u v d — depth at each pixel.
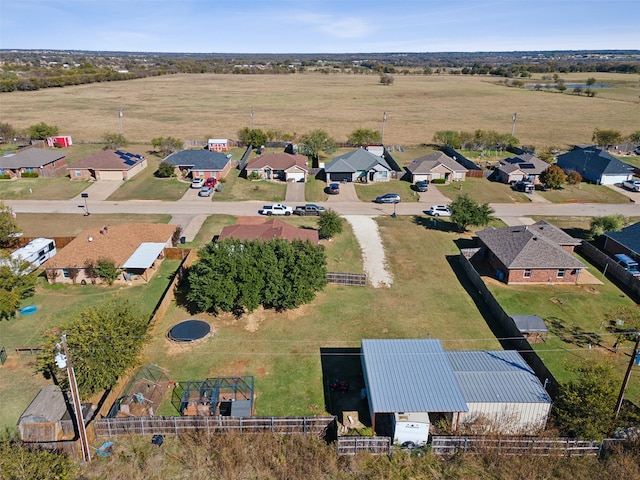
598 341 37.25
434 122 141.75
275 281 38.41
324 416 28.39
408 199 73.12
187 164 79.62
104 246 47.28
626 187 79.25
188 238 56.47
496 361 31.41
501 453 26.17
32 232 57.41
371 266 50.00
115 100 180.75
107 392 29.73
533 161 83.38
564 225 62.78
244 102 179.75
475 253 51.75
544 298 43.75
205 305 37.81
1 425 28.20
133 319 31.17
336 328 38.59
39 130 106.25
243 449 26.48
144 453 26.39
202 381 31.69
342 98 194.75
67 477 22.73
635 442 26.09
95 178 79.06
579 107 173.25
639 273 47.00
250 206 68.56
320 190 76.44
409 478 25.05
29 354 34.88
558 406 28.05
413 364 30.05
